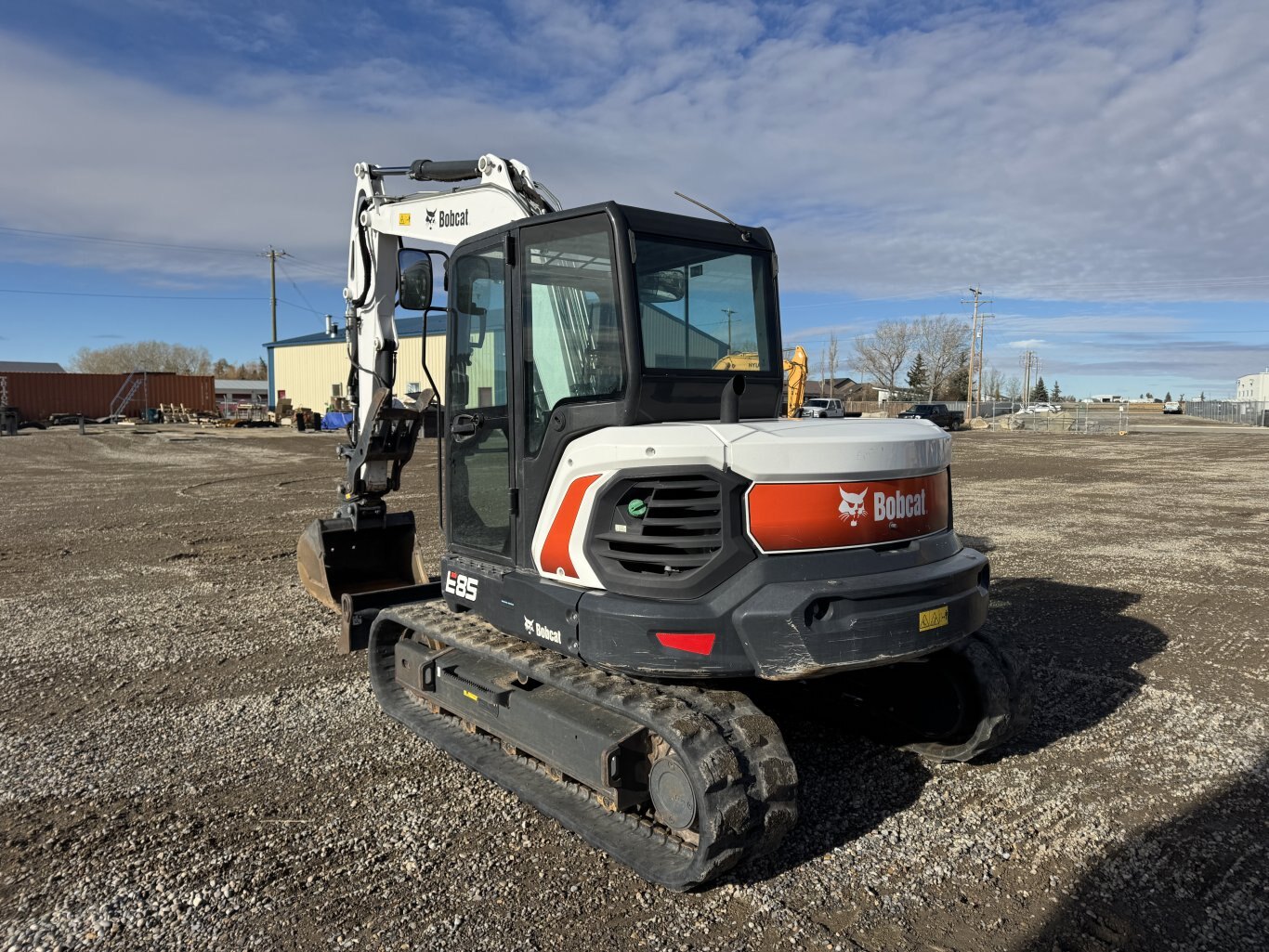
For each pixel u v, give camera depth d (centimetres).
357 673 561
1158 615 693
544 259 380
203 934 294
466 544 441
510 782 377
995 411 5609
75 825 368
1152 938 291
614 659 332
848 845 352
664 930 296
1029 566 885
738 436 328
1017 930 296
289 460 2170
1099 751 440
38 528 1128
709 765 299
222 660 588
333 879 328
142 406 4534
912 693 437
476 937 292
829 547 333
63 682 546
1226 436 3491
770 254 421
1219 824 367
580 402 362
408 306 468
